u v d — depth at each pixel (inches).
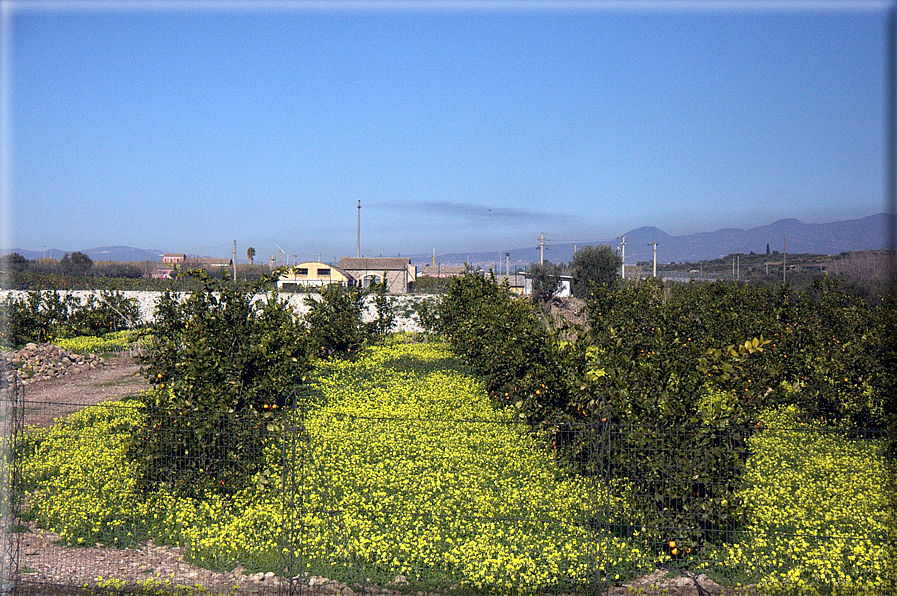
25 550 291.0
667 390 291.6
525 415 433.4
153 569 275.0
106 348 1026.1
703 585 264.7
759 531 308.0
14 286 1519.4
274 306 417.1
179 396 357.1
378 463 398.9
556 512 327.9
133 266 2859.3
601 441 290.0
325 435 452.4
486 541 293.0
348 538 294.5
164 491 344.5
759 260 3565.5
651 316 653.9
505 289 905.5
